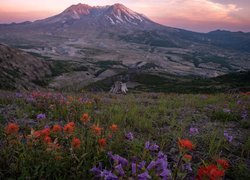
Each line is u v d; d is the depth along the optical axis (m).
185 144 3.95
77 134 5.82
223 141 7.45
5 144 4.95
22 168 4.31
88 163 4.68
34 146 4.79
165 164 3.82
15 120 8.68
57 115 9.50
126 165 4.15
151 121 9.62
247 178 5.36
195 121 10.77
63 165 4.57
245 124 10.02
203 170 3.23
